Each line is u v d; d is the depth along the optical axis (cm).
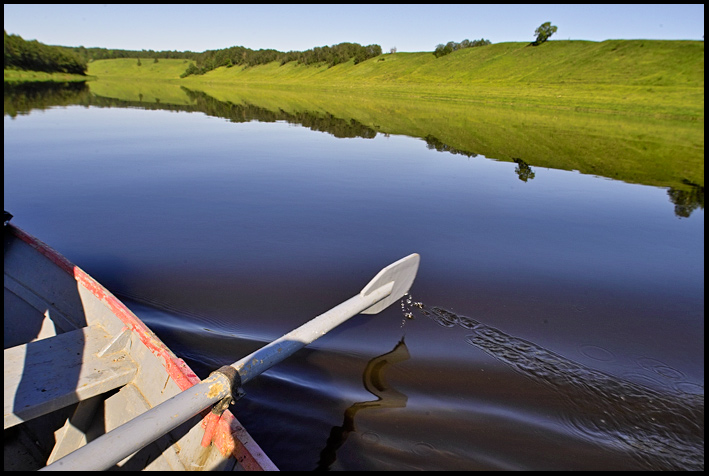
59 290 365
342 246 603
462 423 301
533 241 638
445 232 667
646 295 487
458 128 1936
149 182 889
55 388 252
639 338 407
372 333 406
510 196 875
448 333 409
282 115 2281
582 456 280
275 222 688
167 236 616
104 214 694
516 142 1555
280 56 9081
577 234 671
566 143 1563
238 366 249
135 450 199
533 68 5091
